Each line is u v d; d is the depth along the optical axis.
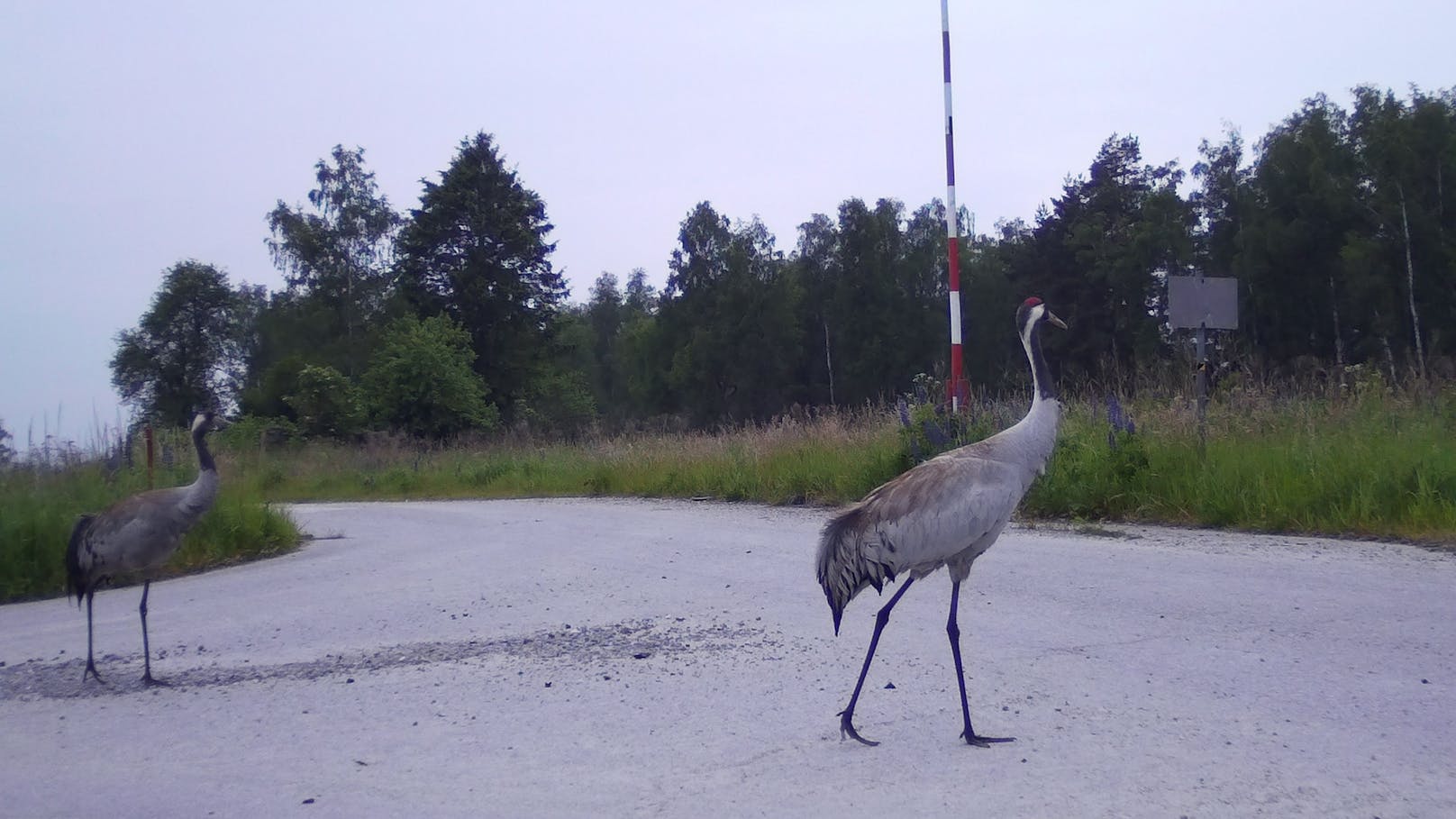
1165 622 8.45
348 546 16.92
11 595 14.12
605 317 107.00
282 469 34.00
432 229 61.16
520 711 7.23
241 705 7.83
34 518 14.78
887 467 17.30
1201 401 14.98
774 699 7.17
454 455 35.53
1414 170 38.00
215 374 69.88
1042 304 7.17
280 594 12.57
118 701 8.20
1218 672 7.09
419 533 18.14
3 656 10.24
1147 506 13.58
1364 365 17.55
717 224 66.81
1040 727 6.27
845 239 62.19
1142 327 45.97
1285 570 9.98
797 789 5.53
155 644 10.23
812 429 21.67
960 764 5.76
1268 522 12.31
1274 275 41.16
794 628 9.13
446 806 5.58
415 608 11.04
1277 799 5.05
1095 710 6.50
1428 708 6.21
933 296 62.41
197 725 7.39
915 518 6.29
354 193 68.38
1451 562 9.96
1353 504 11.78
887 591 10.38
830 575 6.53
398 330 54.66
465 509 22.73
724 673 7.86
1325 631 7.89
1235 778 5.32
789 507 18.31
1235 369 21.22
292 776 6.21
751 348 64.50
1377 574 9.62
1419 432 13.32
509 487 28.06
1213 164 47.75
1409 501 11.65
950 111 19.31
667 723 6.78
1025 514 14.47
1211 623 8.30
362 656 9.06
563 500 23.34
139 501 9.12
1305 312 41.28
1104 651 7.75
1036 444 6.86
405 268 61.94
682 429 31.69
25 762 6.78
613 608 10.39
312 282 67.69
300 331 66.25
